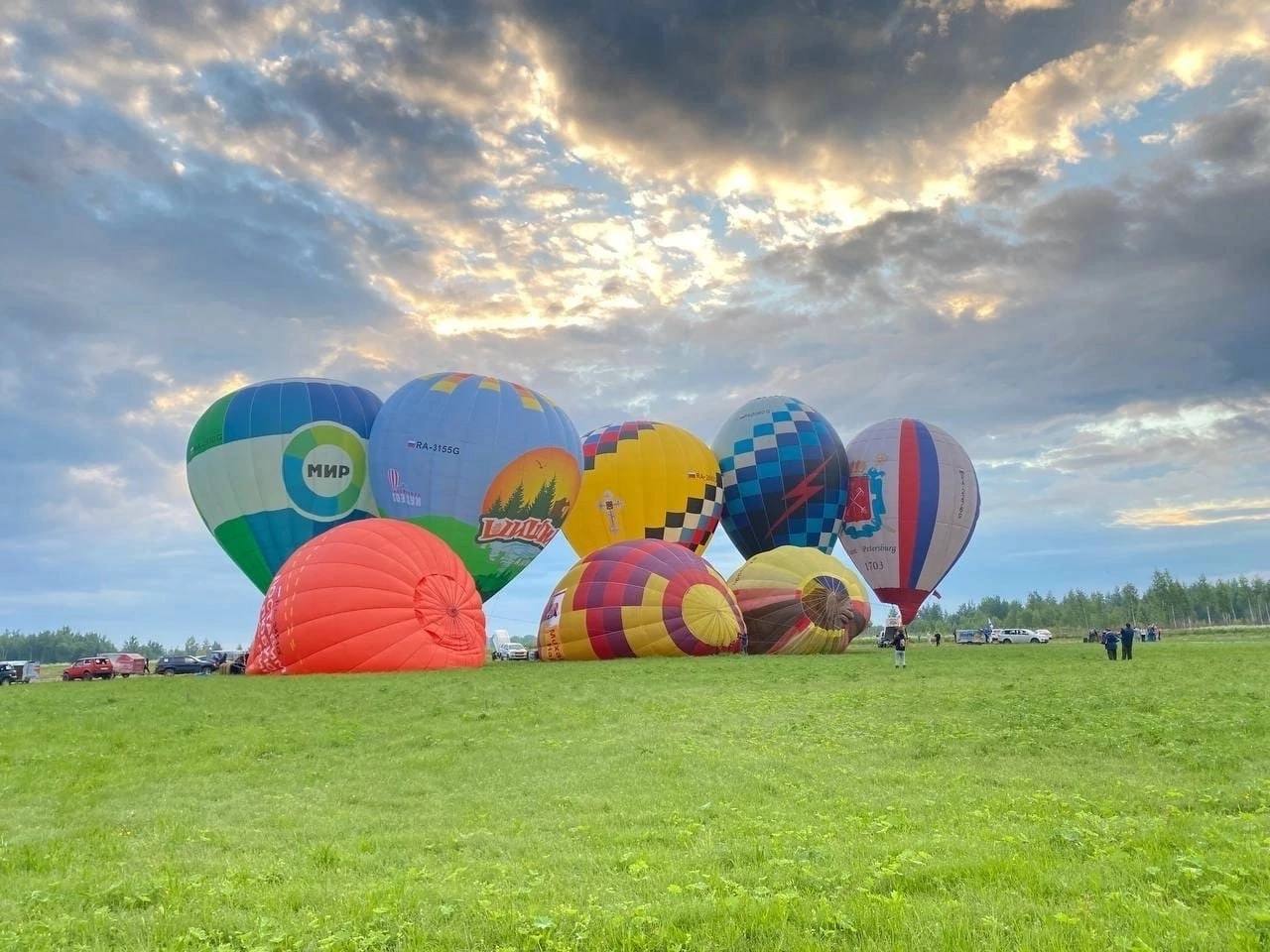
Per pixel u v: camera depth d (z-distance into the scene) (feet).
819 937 19.21
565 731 53.57
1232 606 515.09
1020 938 18.66
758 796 35.09
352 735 52.95
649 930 19.80
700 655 123.44
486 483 124.06
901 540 163.02
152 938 20.79
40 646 652.48
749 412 170.91
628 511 157.69
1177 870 23.07
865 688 74.79
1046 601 592.19
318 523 125.18
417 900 22.49
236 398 128.57
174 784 40.63
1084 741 46.24
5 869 27.66
